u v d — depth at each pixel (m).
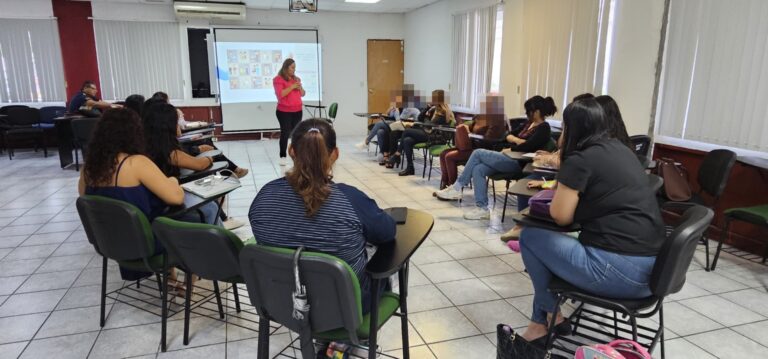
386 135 6.35
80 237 3.50
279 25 8.63
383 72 9.41
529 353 1.62
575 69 4.66
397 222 1.76
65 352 2.03
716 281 2.74
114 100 7.89
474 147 4.54
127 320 2.30
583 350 1.50
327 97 9.19
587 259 1.65
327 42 8.98
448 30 7.59
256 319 2.31
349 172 5.91
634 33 3.86
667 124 3.71
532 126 3.82
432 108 5.85
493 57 6.33
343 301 1.30
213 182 2.42
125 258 2.03
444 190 4.45
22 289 2.64
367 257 1.48
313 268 1.27
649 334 2.14
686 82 3.52
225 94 8.41
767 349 2.06
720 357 2.00
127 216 1.91
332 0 7.71
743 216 2.75
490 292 2.60
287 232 1.38
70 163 6.30
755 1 3.01
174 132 2.61
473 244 3.34
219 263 1.77
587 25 4.47
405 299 1.72
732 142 3.23
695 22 3.41
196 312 2.38
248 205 4.34
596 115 1.71
